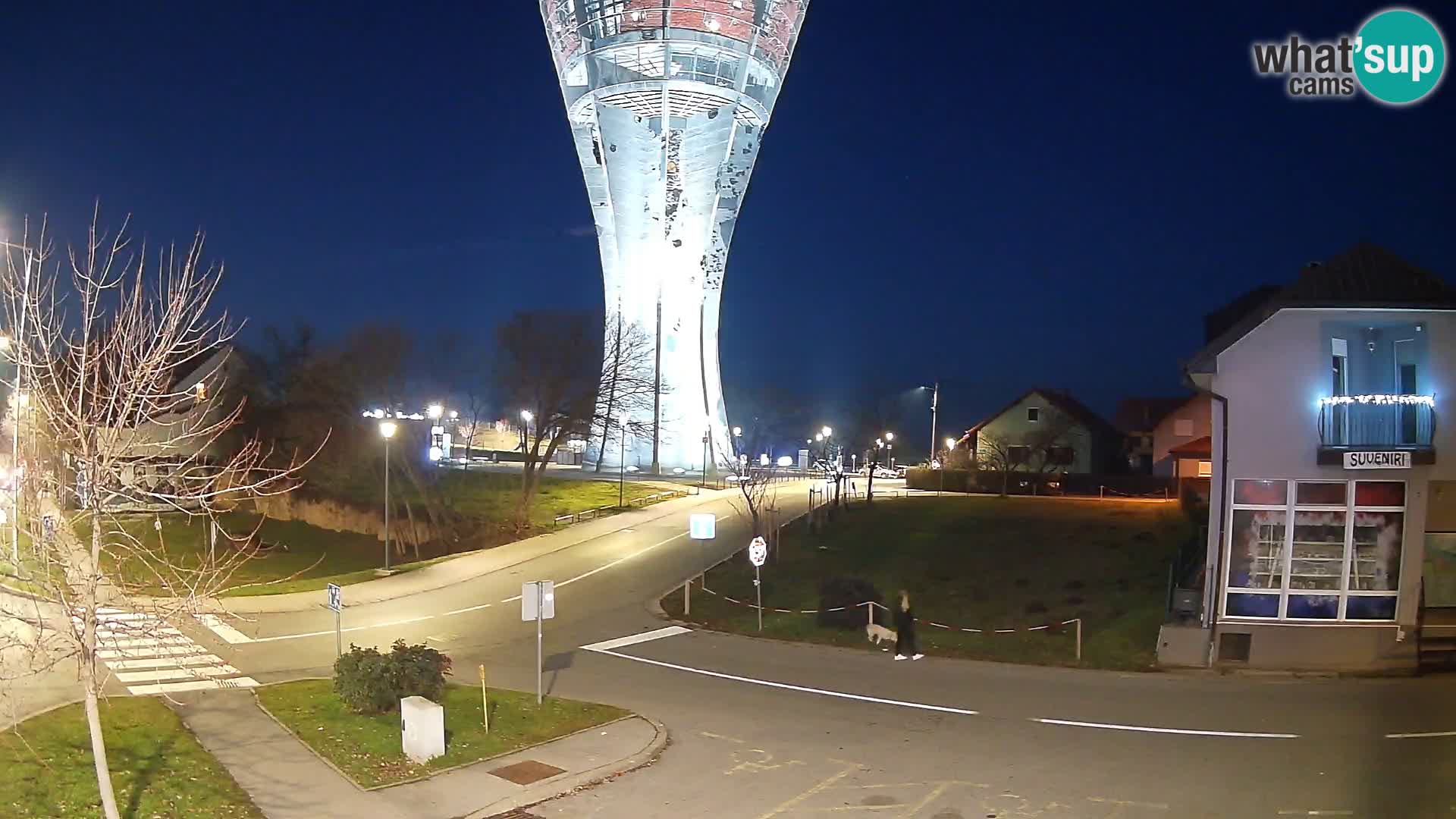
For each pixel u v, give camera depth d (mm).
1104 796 12117
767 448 109500
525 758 13234
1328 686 18000
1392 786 12359
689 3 60344
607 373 48625
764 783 12633
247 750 13086
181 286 11773
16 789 10711
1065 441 67250
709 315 66562
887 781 12742
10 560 10391
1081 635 21766
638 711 16391
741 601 27641
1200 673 19141
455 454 89938
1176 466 51375
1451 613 19844
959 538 35500
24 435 10023
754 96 63156
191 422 17000
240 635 22922
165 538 40844
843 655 21344
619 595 29125
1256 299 29625
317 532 47781
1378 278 19672
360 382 47281
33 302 9188
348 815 11016
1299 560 19781
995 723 15664
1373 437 19594
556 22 63156
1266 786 12391
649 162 62812
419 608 27078
